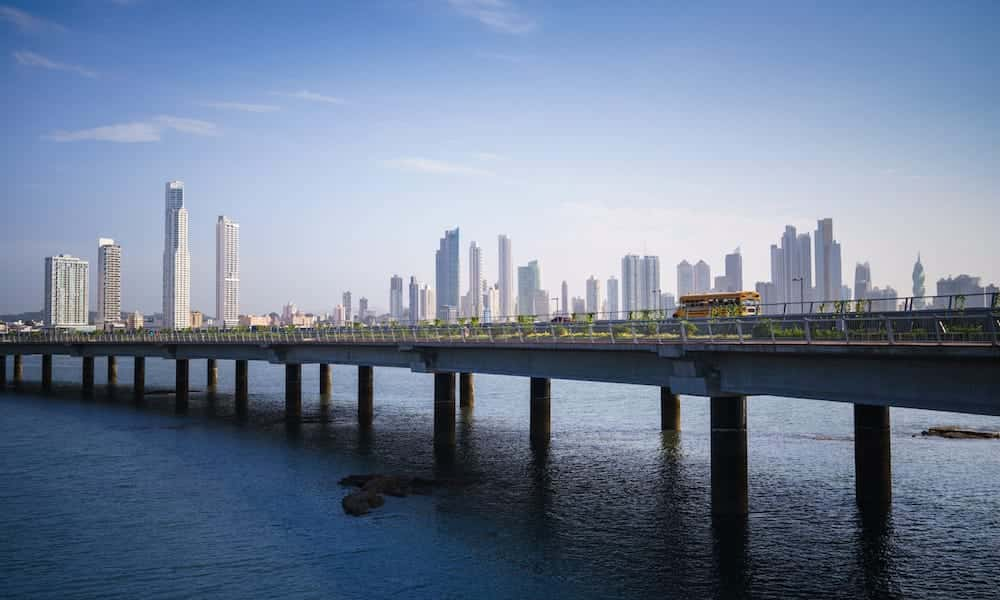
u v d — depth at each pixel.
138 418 79.38
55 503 43.72
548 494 44.78
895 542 35.47
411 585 30.83
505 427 71.00
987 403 26.73
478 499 43.75
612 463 53.38
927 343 27.55
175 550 35.28
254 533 37.72
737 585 30.88
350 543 36.06
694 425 71.38
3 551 35.34
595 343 44.50
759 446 58.25
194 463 54.78
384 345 66.12
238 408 88.12
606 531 37.62
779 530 37.31
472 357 58.19
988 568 32.34
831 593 30.06
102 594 30.20
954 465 50.28
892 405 29.84
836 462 52.09
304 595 29.91
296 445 61.94
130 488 47.19
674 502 42.72
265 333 85.50
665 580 31.36
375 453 58.00
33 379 136.00
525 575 31.91
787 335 38.69
